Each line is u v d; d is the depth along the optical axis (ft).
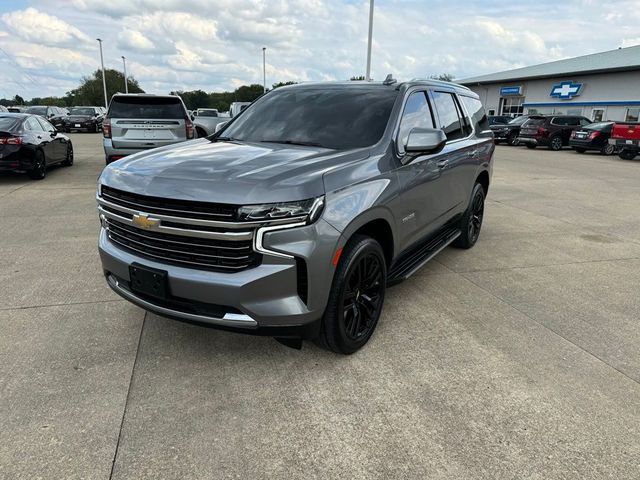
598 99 100.22
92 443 7.78
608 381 9.93
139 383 9.42
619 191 34.76
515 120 86.79
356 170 9.98
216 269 8.67
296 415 8.62
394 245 11.53
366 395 9.24
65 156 40.27
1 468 7.20
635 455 7.81
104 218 10.46
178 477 7.16
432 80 15.39
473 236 19.36
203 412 8.62
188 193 8.51
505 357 10.78
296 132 12.33
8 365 9.89
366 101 12.72
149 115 32.68
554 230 22.75
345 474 7.30
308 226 8.61
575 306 13.73
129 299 9.99
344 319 10.00
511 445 7.98
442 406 8.96
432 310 13.19
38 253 17.17
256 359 10.38
